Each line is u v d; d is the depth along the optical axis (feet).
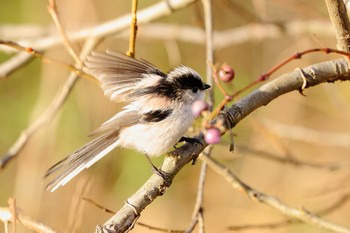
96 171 42.60
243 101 23.77
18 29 43.27
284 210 28.25
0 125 47.26
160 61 49.32
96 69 23.15
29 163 39.96
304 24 43.27
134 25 25.49
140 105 23.54
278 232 43.86
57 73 42.75
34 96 47.85
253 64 50.55
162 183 21.89
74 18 42.80
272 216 45.50
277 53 50.29
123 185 44.09
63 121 44.06
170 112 23.50
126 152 44.45
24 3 48.73
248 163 47.26
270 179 46.85
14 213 21.59
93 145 23.18
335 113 49.67
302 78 24.40
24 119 47.44
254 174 47.16
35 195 38.81
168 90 23.88
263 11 43.80
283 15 51.60
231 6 43.50
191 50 50.72
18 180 39.68
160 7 33.76
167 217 47.52
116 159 43.62
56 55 42.60
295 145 49.67
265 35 44.21
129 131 23.48
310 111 50.03
